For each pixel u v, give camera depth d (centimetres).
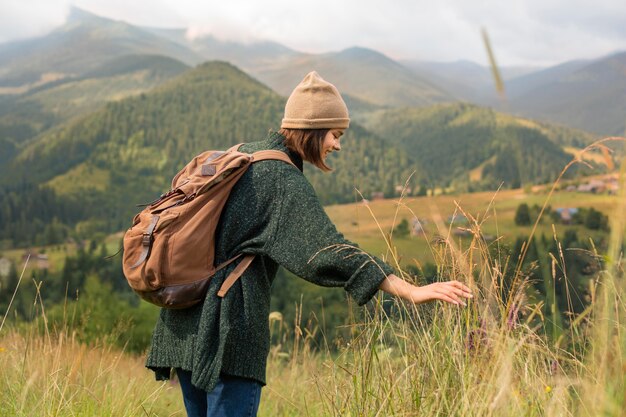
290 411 349
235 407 195
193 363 194
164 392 395
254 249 195
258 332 196
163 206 200
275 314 352
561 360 181
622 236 104
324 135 206
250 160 203
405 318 219
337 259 185
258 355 197
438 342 207
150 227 194
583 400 129
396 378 206
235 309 193
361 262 184
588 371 130
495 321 184
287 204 194
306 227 190
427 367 204
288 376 409
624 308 109
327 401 238
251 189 198
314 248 188
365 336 216
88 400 295
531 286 173
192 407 214
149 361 215
